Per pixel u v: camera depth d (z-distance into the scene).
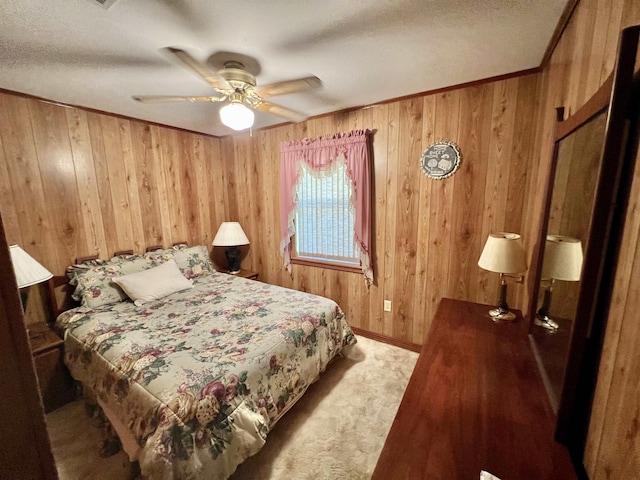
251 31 1.36
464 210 2.20
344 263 2.86
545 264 1.21
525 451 0.80
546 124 1.60
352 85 2.06
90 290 2.18
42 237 2.18
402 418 0.94
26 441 0.36
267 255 3.47
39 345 1.83
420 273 2.47
